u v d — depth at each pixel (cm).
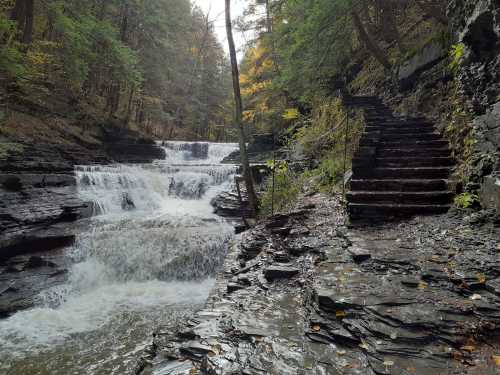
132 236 929
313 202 772
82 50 1578
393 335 243
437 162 650
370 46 1141
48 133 1546
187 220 1150
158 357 266
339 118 1217
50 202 1011
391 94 1130
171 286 817
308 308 316
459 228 448
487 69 510
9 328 584
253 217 995
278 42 1351
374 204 566
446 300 282
